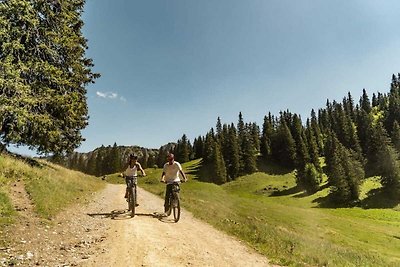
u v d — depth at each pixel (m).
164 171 12.84
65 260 6.87
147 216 13.34
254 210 48.88
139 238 8.97
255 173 148.12
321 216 60.62
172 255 7.69
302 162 147.62
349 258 17.77
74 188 22.38
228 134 174.12
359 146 146.00
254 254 9.10
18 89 21.56
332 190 111.62
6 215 9.77
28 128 23.78
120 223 11.27
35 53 24.77
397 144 140.25
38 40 25.05
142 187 50.72
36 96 23.59
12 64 22.00
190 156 196.12
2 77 21.09
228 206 45.12
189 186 115.88
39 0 24.50
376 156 136.75
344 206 103.62
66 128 29.16
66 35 27.36
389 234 51.91
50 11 25.62
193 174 154.50
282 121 182.25
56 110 26.48
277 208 57.34
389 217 84.19
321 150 171.25
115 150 182.50
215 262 7.59
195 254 8.04
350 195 107.06
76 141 31.92
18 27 22.98
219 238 10.62
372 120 175.12
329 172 122.38
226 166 148.75
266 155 164.38
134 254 7.49
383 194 107.81
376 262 21.53
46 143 26.88
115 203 18.94
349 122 165.75
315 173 123.12
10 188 13.19
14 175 15.54
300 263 8.70
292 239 15.30
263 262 8.27
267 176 144.62
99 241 8.66
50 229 9.53
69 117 28.08
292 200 114.56
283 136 158.75
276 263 8.36
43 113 24.67
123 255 7.39
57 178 22.55
